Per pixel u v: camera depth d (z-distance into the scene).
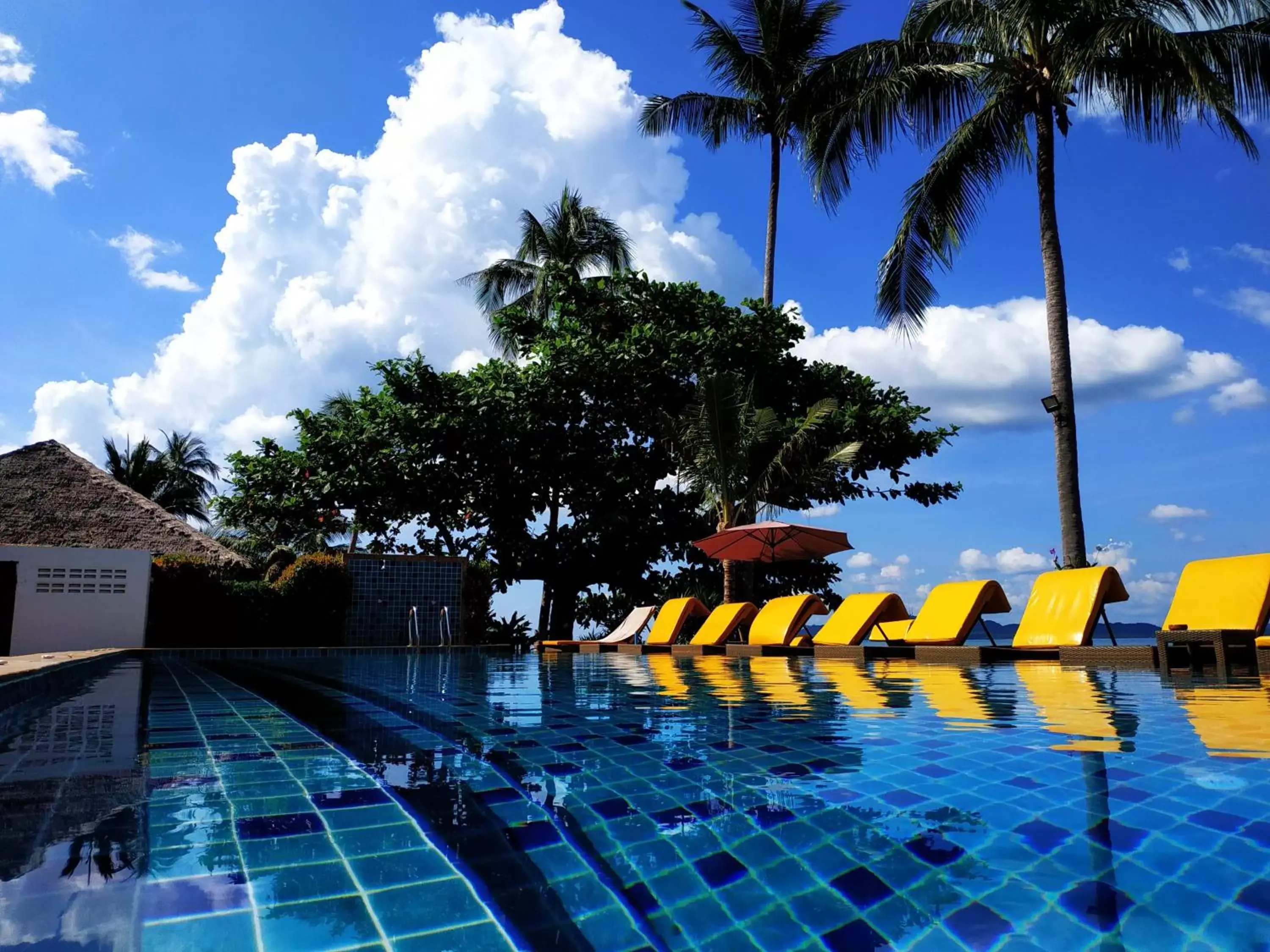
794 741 2.88
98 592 13.32
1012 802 1.84
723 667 7.94
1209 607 5.73
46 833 1.68
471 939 1.17
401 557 16.19
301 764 2.52
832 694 4.67
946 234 15.16
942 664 7.47
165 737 3.14
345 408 20.48
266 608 15.02
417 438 18.23
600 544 19.52
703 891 1.38
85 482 18.38
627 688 5.56
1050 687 4.64
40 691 4.93
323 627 15.32
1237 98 12.68
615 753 2.73
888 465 19.77
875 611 9.06
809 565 20.80
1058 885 1.33
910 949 1.12
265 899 1.31
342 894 1.35
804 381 20.94
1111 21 12.35
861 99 15.29
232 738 3.12
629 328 20.86
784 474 16.44
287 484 18.56
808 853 1.56
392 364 19.02
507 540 19.39
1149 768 2.13
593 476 19.61
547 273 22.50
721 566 20.31
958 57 14.96
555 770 2.43
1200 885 1.30
